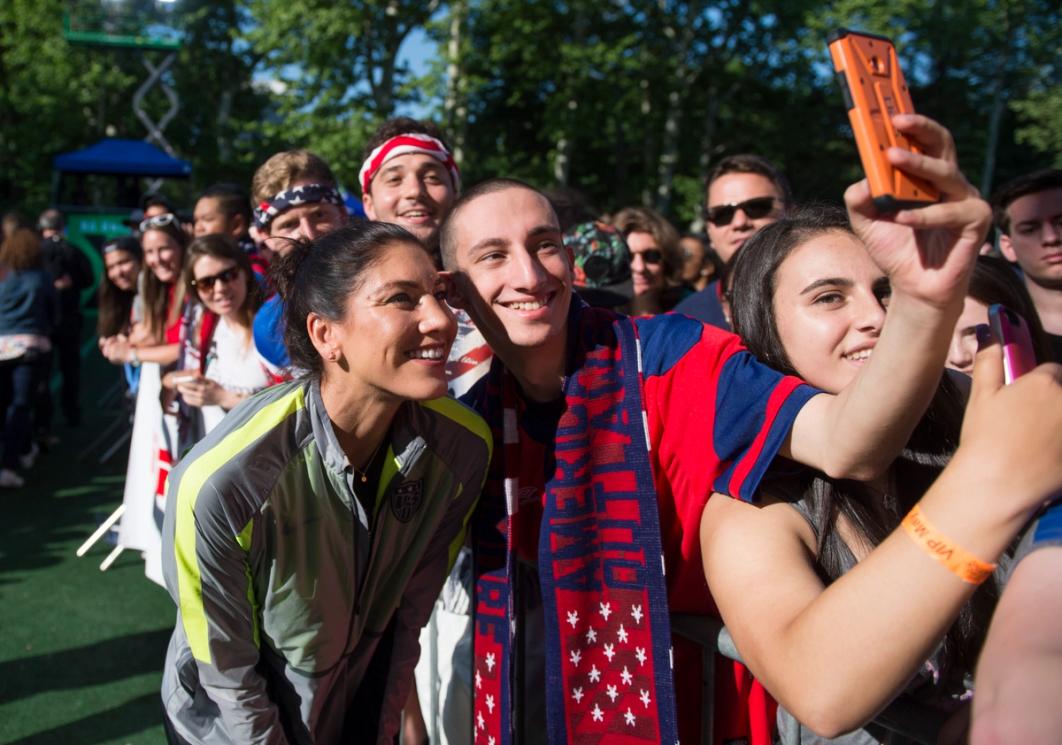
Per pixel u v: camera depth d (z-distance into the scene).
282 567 1.54
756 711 1.51
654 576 1.44
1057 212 2.95
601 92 19.50
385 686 1.81
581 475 1.51
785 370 1.49
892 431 1.12
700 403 1.42
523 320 1.50
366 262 1.45
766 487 1.36
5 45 21.67
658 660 1.43
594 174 25.91
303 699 1.67
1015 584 0.83
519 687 1.70
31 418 6.27
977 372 1.00
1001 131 26.38
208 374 3.27
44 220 7.88
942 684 1.36
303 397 1.54
